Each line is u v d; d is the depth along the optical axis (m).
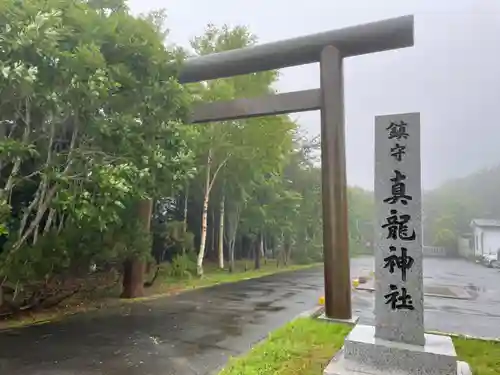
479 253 33.88
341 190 7.96
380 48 7.98
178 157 8.24
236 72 9.28
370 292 14.17
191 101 9.17
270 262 28.73
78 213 6.92
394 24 7.70
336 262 7.88
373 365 4.46
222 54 9.26
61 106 6.79
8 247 7.72
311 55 8.50
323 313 8.46
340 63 8.21
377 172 5.11
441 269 26.23
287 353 5.54
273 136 16.48
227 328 7.63
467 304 11.41
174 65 8.56
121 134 7.39
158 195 8.94
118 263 10.86
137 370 5.14
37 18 5.95
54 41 6.20
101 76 6.57
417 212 4.85
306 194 28.20
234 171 18.52
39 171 7.32
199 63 9.40
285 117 17.05
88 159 7.38
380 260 4.89
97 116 7.42
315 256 31.44
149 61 7.97
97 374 4.98
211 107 9.41
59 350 5.98
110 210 7.45
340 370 4.46
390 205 4.98
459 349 5.75
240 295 12.38
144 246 10.53
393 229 4.90
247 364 5.12
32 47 6.01
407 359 4.34
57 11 6.26
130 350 6.02
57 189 7.46
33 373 4.99
